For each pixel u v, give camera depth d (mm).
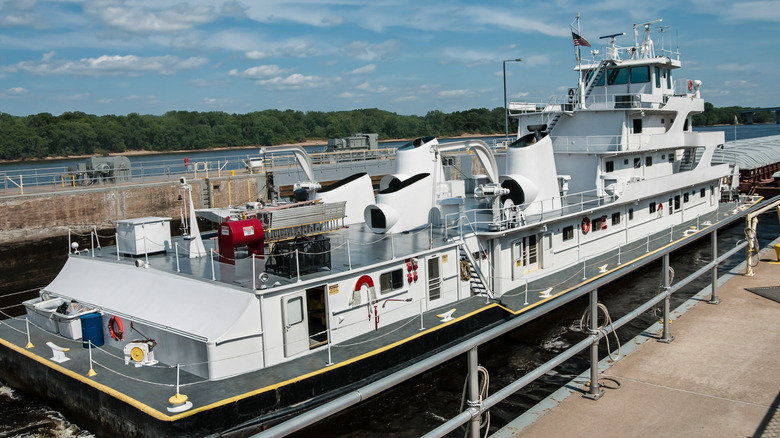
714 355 9625
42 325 18672
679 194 33406
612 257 25875
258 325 14953
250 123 156875
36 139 113562
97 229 40906
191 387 13984
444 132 168875
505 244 22156
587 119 30266
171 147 141125
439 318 18750
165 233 19906
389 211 21953
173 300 16328
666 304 10234
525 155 24016
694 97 34875
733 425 7434
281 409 14148
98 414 14453
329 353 15328
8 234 36906
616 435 7340
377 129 172625
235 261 17500
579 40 32156
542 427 7586
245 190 48812
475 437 6230
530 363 19266
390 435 15484
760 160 61219
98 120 144125
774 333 10422
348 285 16984
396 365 16703
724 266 29250
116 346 16891
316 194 24344
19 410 16359
